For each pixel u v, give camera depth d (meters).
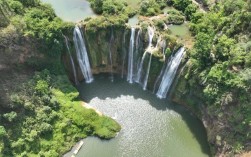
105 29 78.06
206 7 85.50
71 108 72.75
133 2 86.38
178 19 81.62
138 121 73.56
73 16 81.88
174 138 71.12
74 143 70.06
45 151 67.75
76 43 78.69
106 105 76.25
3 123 67.50
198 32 75.88
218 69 69.31
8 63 71.81
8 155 64.88
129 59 81.12
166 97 78.38
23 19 74.06
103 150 69.00
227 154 65.62
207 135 71.31
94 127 71.50
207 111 71.50
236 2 76.06
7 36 70.56
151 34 78.12
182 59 74.31
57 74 76.94
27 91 71.25
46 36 74.00
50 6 79.69
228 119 67.19
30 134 67.94
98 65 81.88
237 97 66.69
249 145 63.94
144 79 80.31
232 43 71.06
